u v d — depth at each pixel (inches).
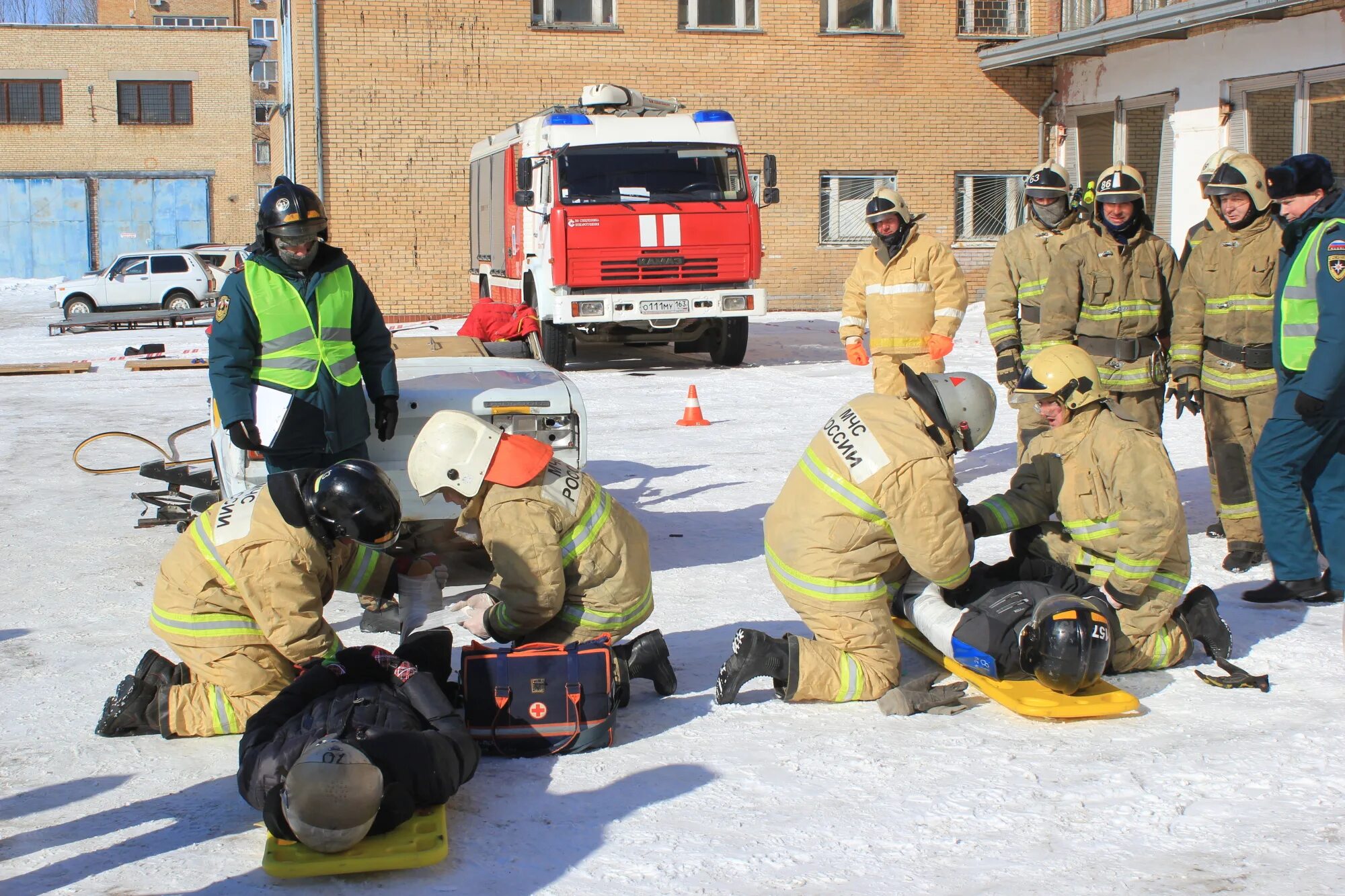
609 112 626.8
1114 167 245.3
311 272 217.8
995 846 136.5
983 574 193.9
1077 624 168.9
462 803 149.4
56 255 1691.7
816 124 967.0
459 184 932.0
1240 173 238.7
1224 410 248.8
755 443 411.8
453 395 239.9
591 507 172.9
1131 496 176.9
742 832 140.6
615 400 528.7
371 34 907.4
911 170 979.3
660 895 127.2
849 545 174.7
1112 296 249.6
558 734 162.4
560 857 135.5
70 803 151.2
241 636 166.9
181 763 162.9
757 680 193.5
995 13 982.4
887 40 964.6
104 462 398.9
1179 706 177.0
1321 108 668.7
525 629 171.8
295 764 130.1
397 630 215.5
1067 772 155.3
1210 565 252.4
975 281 994.1
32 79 1660.9
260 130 2161.7
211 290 1166.3
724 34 948.6
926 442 170.2
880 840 138.2
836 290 988.6
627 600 176.7
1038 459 193.2
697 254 609.6
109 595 245.0
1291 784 150.9
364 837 135.2
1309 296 217.8
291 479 159.5
